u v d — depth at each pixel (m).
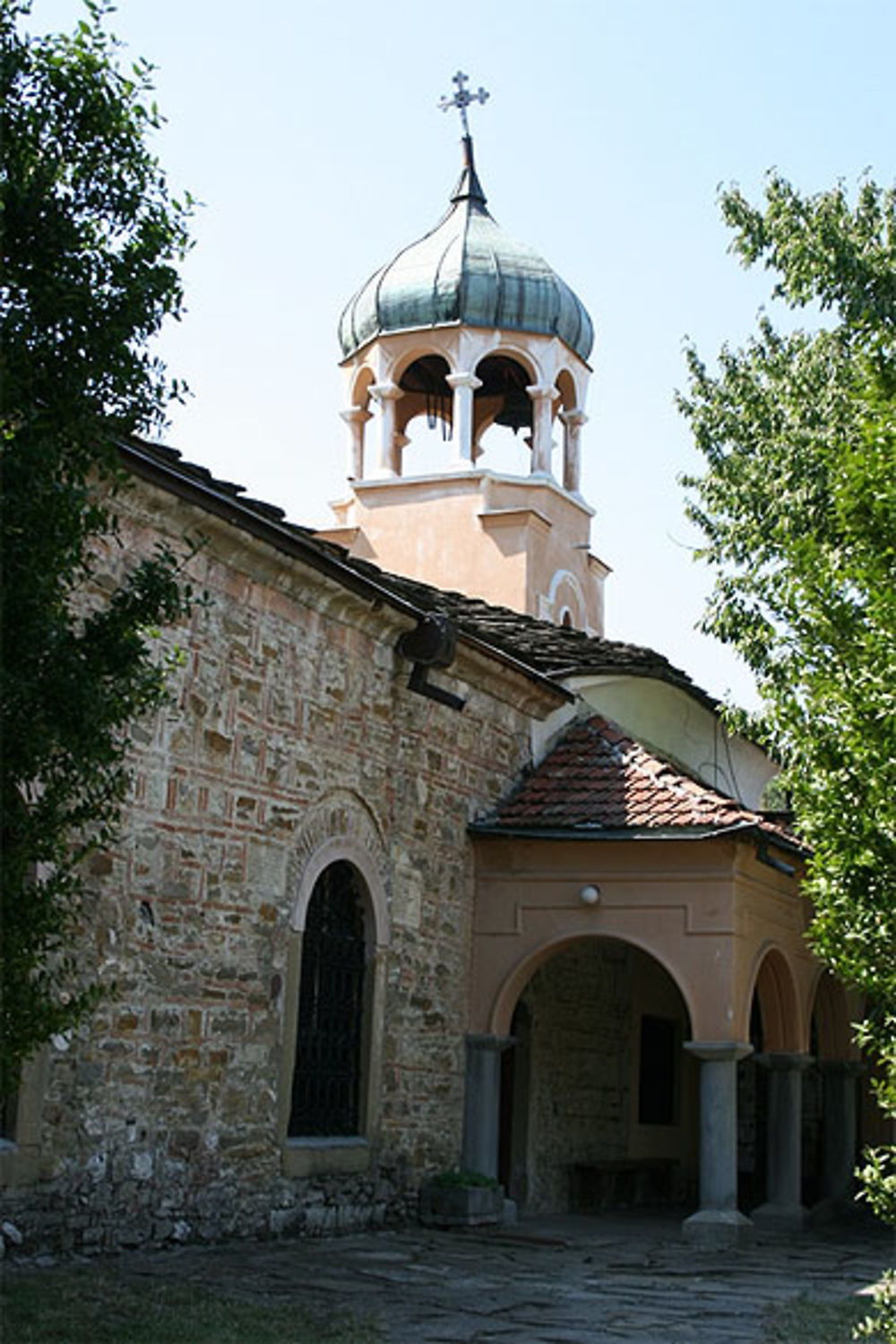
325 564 12.41
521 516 23.00
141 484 10.39
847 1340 8.95
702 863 14.75
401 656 13.99
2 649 6.11
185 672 11.20
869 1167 7.84
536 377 23.64
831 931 8.06
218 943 11.43
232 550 11.59
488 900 15.32
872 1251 14.24
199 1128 11.12
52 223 6.48
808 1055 16.39
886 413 8.58
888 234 15.90
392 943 13.85
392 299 23.55
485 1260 12.07
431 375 24.80
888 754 7.82
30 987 6.40
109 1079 10.25
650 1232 15.12
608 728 16.83
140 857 10.67
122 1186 10.32
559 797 15.66
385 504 23.75
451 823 14.95
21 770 6.21
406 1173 13.87
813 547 8.66
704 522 16.39
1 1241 9.27
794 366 16.72
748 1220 14.40
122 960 10.45
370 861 13.61
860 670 8.12
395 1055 13.85
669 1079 19.86
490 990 15.14
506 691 15.88
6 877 6.22
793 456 15.40
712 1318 9.84
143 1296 8.82
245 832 11.80
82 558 7.54
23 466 6.17
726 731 21.28
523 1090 16.66
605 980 18.58
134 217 6.76
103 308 6.55
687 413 17.03
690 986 14.58
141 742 10.75
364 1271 10.89
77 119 6.65
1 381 6.24
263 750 12.08
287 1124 12.10
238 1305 8.85
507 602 22.86
